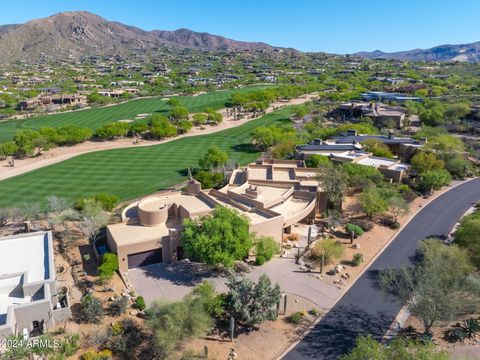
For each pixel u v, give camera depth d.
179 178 93.25
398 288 45.16
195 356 36.00
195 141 135.00
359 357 31.81
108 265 47.47
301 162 87.62
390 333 39.72
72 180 91.94
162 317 38.16
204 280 49.09
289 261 54.22
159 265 52.81
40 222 65.38
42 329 38.09
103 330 39.03
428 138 111.38
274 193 69.88
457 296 38.19
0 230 61.84
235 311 39.34
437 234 62.41
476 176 92.75
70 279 48.34
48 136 121.50
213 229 48.97
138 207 58.91
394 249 57.66
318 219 68.31
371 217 67.25
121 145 128.38
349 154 93.44
